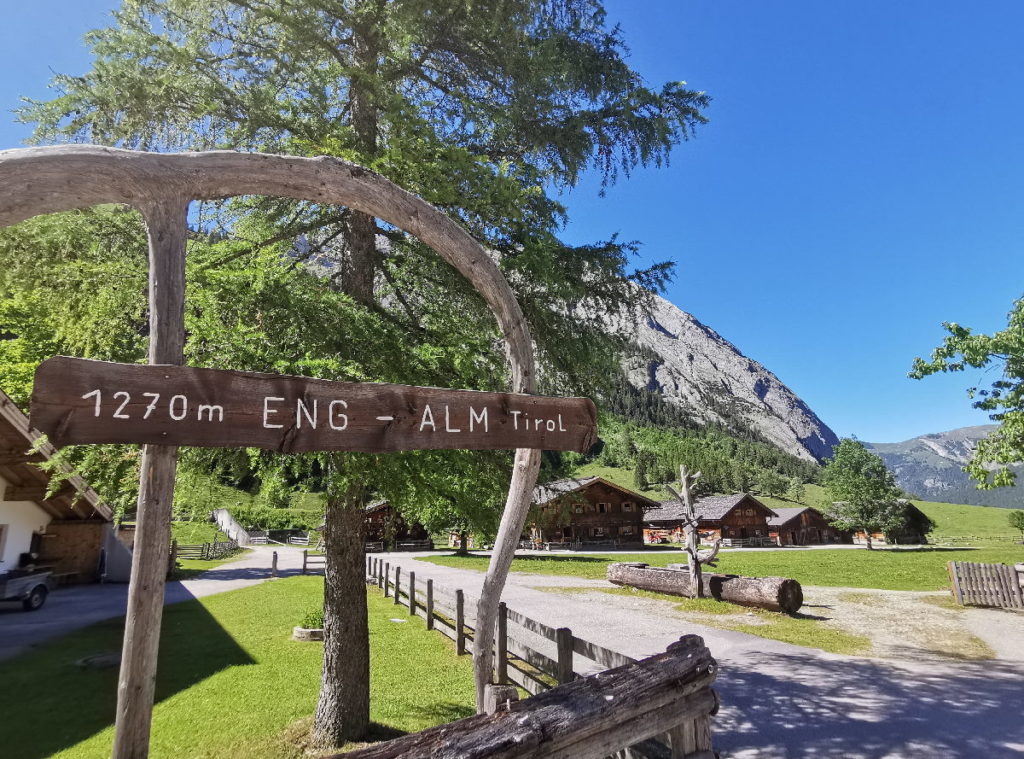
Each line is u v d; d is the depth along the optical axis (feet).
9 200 6.59
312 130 17.66
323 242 20.72
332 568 19.16
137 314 14.61
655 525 212.64
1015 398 42.22
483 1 19.21
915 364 45.57
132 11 17.07
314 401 7.88
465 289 19.34
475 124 20.07
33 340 26.68
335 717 18.26
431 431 8.87
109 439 6.47
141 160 7.42
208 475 14.92
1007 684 23.25
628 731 10.45
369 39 20.10
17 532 56.03
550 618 40.86
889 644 31.65
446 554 124.26
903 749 17.03
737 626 37.60
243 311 14.21
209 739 18.30
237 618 40.75
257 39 19.52
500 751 8.23
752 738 18.33
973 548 142.00
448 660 28.40
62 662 29.25
